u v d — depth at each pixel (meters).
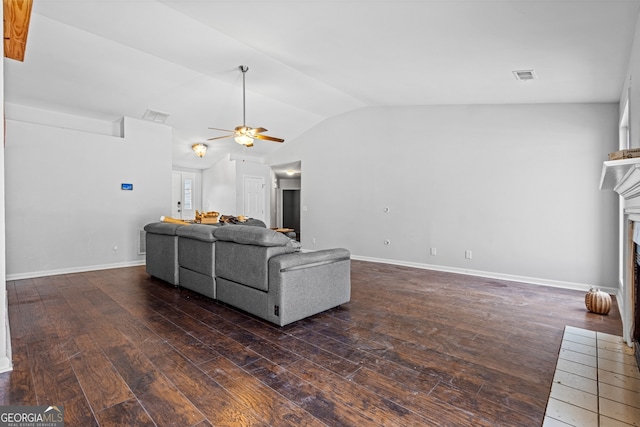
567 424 1.53
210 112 5.79
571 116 4.20
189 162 8.28
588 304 3.22
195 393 1.75
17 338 2.46
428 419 1.56
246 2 2.53
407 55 3.15
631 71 2.65
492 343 2.46
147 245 4.49
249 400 1.69
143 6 2.86
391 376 1.96
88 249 5.08
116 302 3.40
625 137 3.77
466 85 3.91
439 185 5.32
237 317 2.98
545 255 4.39
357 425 1.51
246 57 3.83
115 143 5.36
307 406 1.65
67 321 2.82
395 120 5.84
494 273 4.79
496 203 4.77
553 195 4.34
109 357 2.16
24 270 4.51
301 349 2.32
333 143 6.77
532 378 1.95
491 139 4.80
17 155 4.45
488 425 1.52
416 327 2.78
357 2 2.30
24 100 4.70
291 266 2.71
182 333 2.59
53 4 2.92
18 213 4.46
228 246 3.13
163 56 3.89
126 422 1.51
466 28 2.45
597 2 1.93
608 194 3.99
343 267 3.23
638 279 2.23
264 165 8.27
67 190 4.87
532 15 2.15
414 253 5.62
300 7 2.50
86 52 3.78
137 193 5.61
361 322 2.89
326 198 6.91
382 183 6.02
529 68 3.10
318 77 4.41
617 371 2.04
